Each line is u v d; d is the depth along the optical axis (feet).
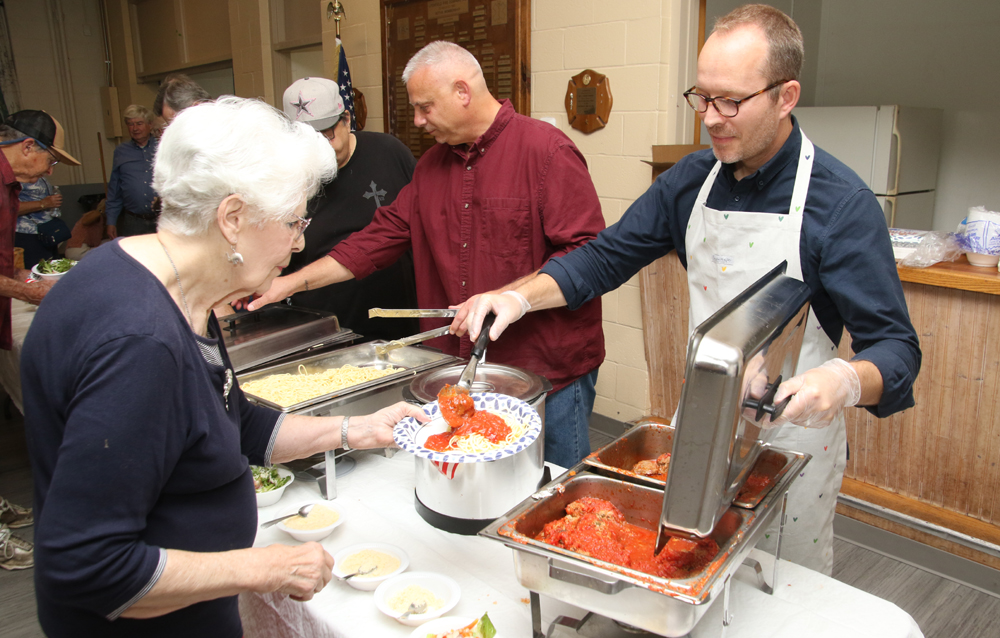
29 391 3.00
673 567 3.52
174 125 3.10
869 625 3.81
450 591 4.04
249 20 17.31
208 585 3.10
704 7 10.13
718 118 4.23
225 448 3.34
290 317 7.63
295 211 3.34
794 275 4.64
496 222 6.66
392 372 6.00
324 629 3.97
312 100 7.95
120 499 2.82
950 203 12.91
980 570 7.97
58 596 2.86
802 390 3.56
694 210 5.17
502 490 4.60
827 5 13.97
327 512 4.92
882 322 4.33
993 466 8.05
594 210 6.48
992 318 7.76
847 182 4.40
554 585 3.41
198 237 3.18
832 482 5.09
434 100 6.31
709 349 2.83
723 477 3.05
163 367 2.88
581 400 7.02
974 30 12.25
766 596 4.07
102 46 23.63
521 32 11.26
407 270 9.35
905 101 13.28
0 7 21.34
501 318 5.31
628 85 10.39
